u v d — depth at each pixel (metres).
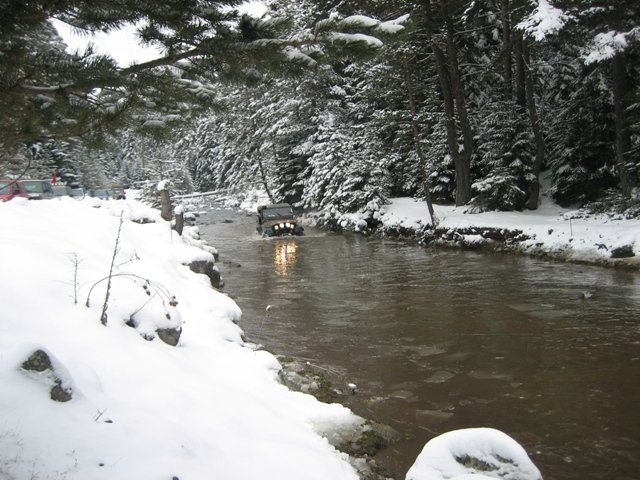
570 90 25.52
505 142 22.92
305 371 7.73
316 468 4.42
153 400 4.84
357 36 3.62
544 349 8.36
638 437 5.54
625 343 8.40
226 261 19.23
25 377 3.98
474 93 28.36
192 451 4.00
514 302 11.37
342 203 28.94
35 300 5.90
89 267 8.08
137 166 68.06
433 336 9.36
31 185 21.89
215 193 61.47
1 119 3.27
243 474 3.95
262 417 5.33
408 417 6.25
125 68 3.61
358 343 9.18
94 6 3.29
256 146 40.69
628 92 18.52
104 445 3.66
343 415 5.88
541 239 17.33
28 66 3.18
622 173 19.16
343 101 35.50
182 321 7.94
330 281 14.87
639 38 15.44
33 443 3.46
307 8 21.19
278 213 28.22
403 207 27.25
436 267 16.31
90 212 12.72
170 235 14.80
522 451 3.57
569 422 5.95
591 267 14.68
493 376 7.40
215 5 3.57
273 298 12.97
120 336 5.91
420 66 26.80
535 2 16.91
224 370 6.63
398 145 28.30
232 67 3.80
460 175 24.67
